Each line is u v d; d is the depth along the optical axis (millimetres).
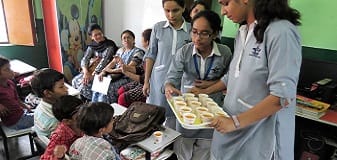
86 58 3494
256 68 1051
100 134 1403
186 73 1755
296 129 2184
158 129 1716
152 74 2293
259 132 1155
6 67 2133
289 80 935
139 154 1546
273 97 960
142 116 1713
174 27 2105
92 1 3967
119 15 3979
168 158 1717
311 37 1951
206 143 1735
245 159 1232
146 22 3590
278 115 1103
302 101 1924
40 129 1718
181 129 1760
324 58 2113
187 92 1603
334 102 2006
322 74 2094
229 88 1266
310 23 1935
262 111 986
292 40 946
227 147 1295
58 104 1519
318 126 2203
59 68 3869
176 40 2090
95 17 4086
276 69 950
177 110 1378
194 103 1429
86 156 1262
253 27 1062
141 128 1635
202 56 1669
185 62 1707
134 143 1581
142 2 3572
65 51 3773
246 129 1172
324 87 1964
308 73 2150
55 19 3607
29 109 2381
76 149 1313
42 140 1718
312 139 2084
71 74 3932
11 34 3703
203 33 1518
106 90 3086
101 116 1353
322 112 1856
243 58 1132
